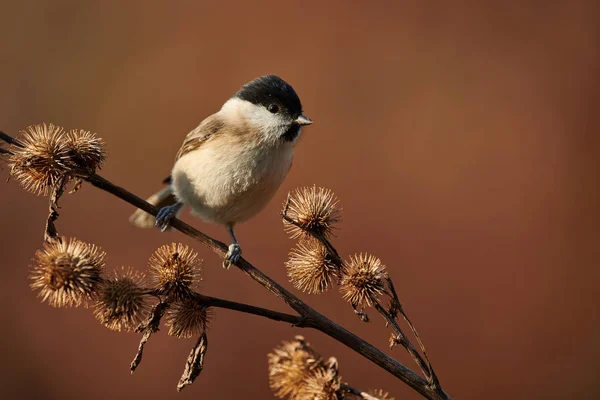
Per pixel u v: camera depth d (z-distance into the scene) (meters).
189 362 4.74
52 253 4.61
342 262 5.04
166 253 4.89
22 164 4.95
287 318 4.66
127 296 4.61
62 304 4.56
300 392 4.83
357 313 4.71
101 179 5.14
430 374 4.47
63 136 5.12
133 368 4.51
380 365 4.55
